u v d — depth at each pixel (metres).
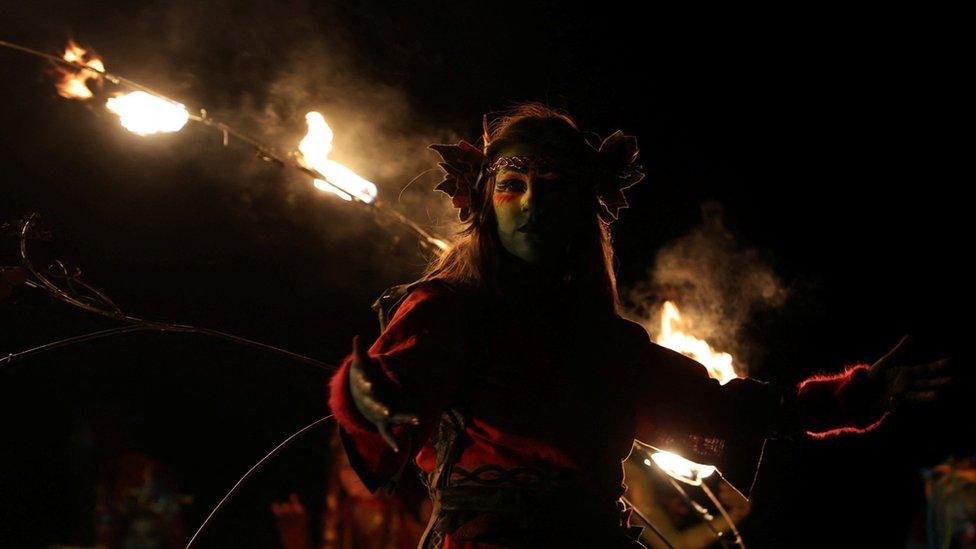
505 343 2.05
